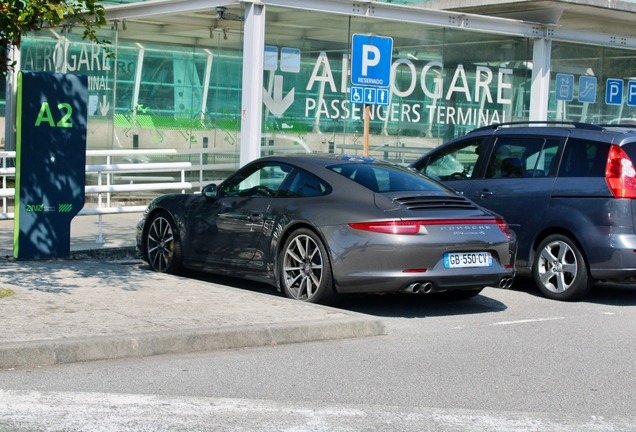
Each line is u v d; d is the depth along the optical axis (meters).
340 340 7.01
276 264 8.44
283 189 8.66
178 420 4.74
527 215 9.49
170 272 9.73
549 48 17.92
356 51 12.19
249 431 4.58
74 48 17.39
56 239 10.26
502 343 7.05
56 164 10.19
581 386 5.76
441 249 7.72
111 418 4.74
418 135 16.75
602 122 19.19
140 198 16.91
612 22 18.75
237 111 14.96
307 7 14.73
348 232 7.79
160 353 6.27
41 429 4.51
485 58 17.42
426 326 7.70
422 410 5.09
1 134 17.86
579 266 9.05
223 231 9.03
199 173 16.19
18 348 5.77
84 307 7.21
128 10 16.14
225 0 14.23
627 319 8.31
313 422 4.78
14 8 7.12
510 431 4.73
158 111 16.66
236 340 6.58
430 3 18.00
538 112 17.94
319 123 15.43
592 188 8.95
